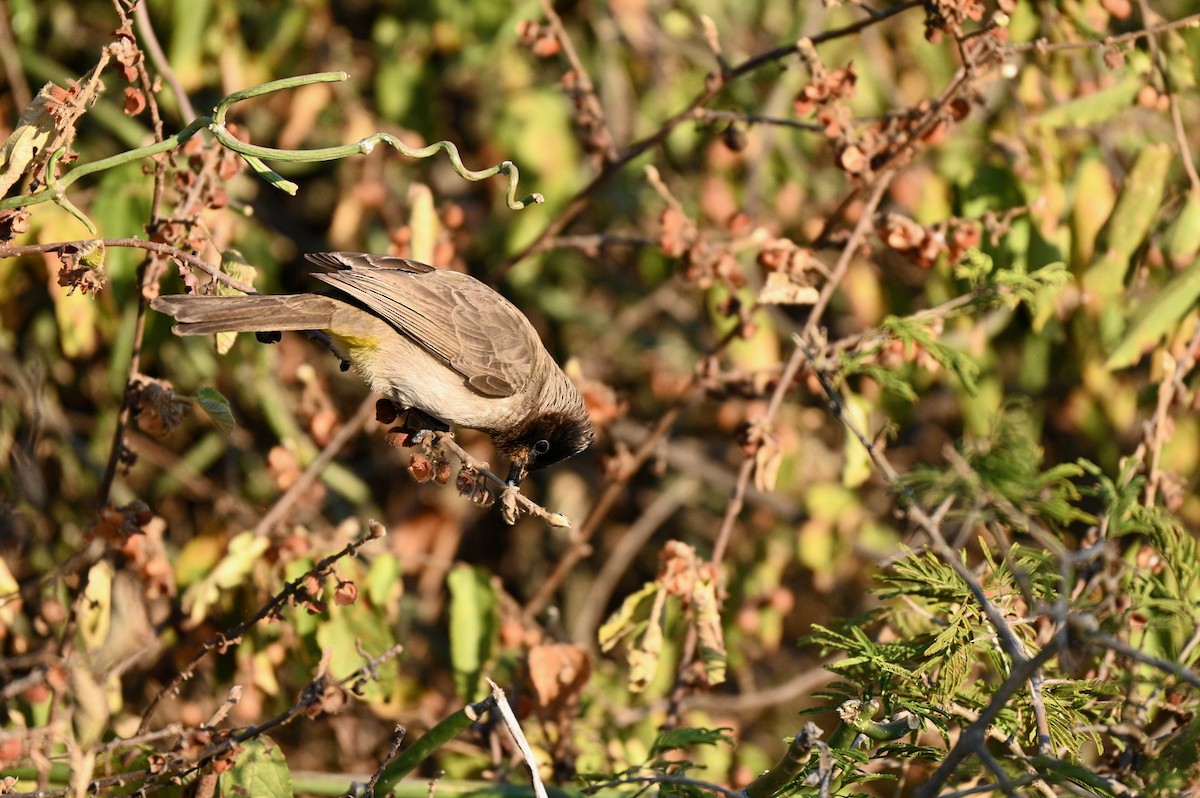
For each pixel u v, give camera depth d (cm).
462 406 992
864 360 1004
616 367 1720
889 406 1308
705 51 1540
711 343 1675
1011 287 954
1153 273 1109
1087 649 625
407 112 1459
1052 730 732
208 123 734
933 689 749
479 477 884
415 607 1499
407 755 843
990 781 803
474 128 1600
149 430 865
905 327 909
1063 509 666
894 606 912
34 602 1152
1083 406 1289
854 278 1296
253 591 1055
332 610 1030
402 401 979
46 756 834
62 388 1418
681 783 792
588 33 1563
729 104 1470
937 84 1370
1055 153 1130
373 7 1602
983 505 645
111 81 1388
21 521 1213
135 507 880
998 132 1216
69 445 1318
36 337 1323
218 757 812
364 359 967
